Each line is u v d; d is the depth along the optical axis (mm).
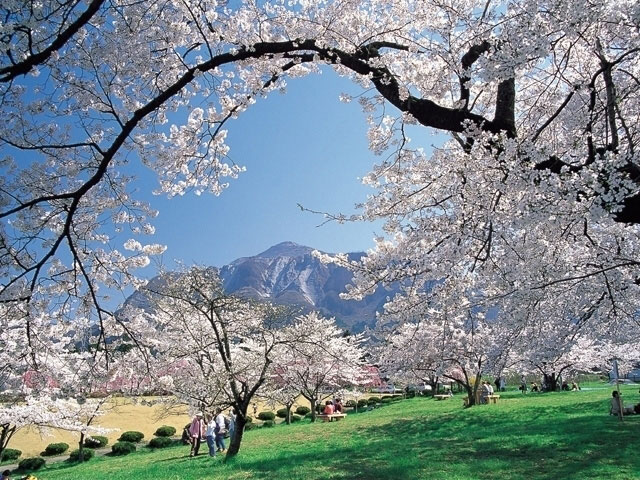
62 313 7238
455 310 8273
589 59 7762
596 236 8734
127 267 7527
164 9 6473
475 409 22375
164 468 14461
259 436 20594
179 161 7516
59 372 7973
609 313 10180
